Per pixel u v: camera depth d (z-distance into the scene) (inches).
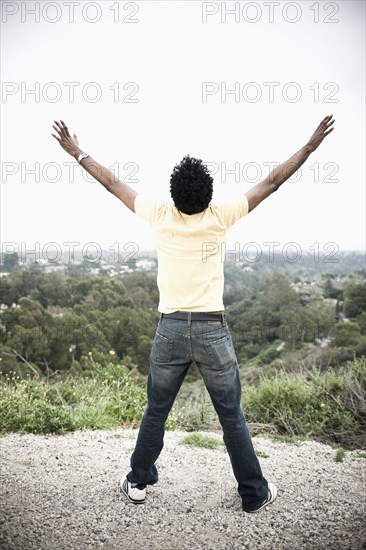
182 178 95.0
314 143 98.2
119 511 103.0
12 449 142.0
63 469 126.2
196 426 207.2
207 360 96.3
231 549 89.7
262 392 223.0
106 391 213.5
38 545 89.4
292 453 149.0
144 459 104.0
